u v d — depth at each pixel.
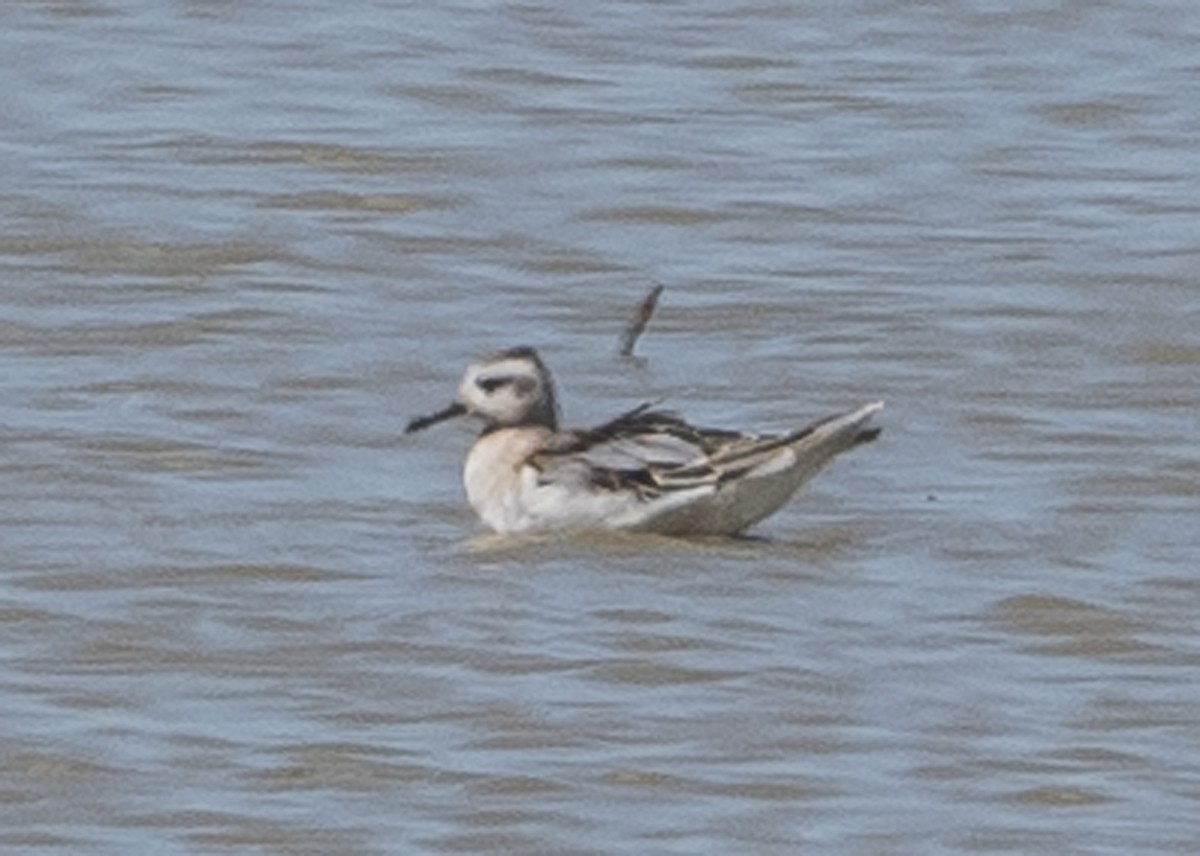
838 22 32.12
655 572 19.45
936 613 18.92
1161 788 16.70
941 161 28.44
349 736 17.11
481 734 17.16
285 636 18.39
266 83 30.00
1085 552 19.94
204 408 22.14
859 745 17.14
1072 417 22.41
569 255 25.86
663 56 31.12
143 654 18.12
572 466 20.11
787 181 27.84
